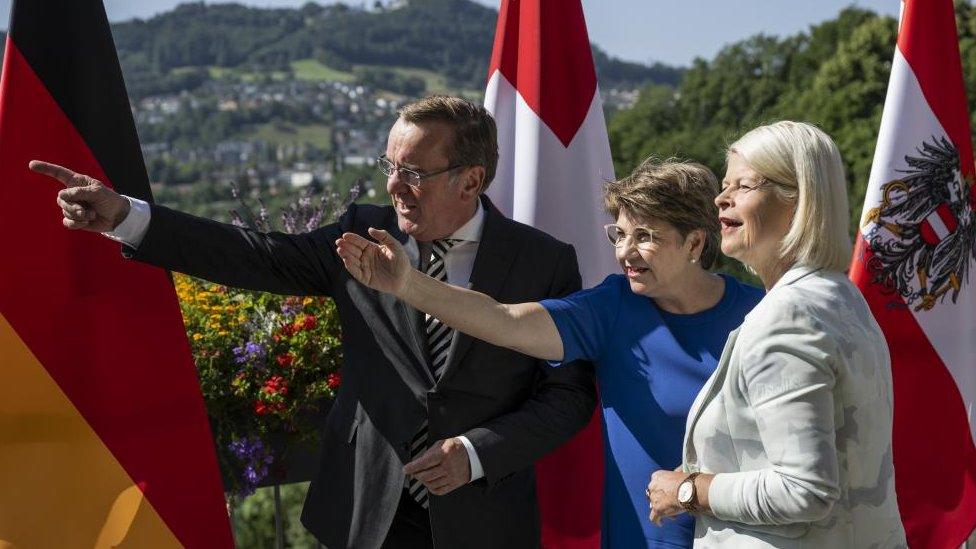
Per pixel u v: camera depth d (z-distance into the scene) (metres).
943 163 3.30
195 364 2.94
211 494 2.64
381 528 2.52
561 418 2.57
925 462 3.28
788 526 1.93
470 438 2.49
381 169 2.55
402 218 2.55
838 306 1.91
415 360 2.55
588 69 3.38
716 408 2.01
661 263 2.41
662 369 2.42
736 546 1.98
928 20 3.30
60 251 2.50
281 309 3.41
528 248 2.64
